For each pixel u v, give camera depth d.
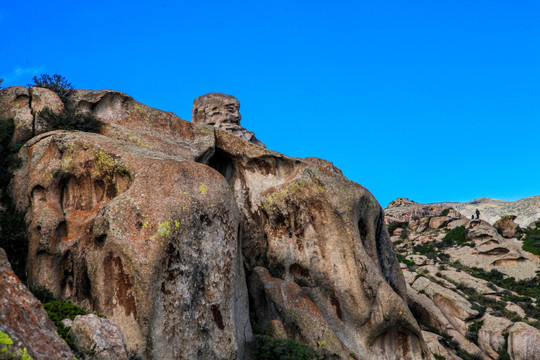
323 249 34.50
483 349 44.34
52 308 20.44
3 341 13.03
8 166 30.42
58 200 28.38
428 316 46.62
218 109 46.59
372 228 36.88
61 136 29.61
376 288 33.50
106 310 24.38
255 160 36.75
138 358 23.08
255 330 29.55
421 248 63.62
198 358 24.53
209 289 25.72
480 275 55.78
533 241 60.03
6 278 14.77
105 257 24.86
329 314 33.34
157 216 25.23
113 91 34.62
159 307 24.09
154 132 34.44
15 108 32.47
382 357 33.25
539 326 45.25
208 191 27.19
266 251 35.16
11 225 28.06
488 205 129.00
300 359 26.97
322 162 40.47
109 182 27.97
